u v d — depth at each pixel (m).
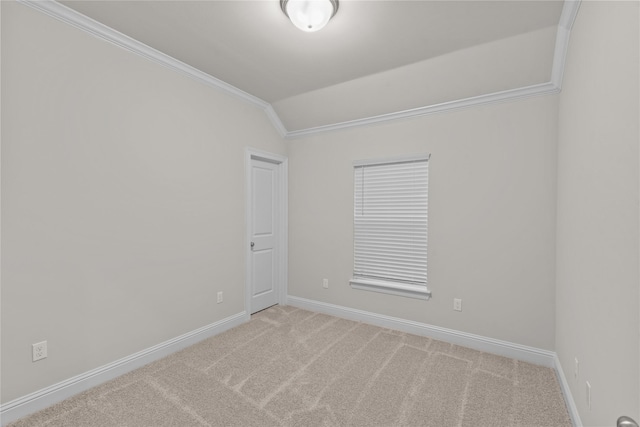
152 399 2.00
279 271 3.99
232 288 3.24
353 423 1.79
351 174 3.51
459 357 2.60
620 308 1.06
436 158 2.99
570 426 1.77
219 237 3.09
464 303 2.85
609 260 1.17
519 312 2.59
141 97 2.42
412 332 3.11
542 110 2.49
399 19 2.01
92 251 2.13
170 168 2.63
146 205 2.46
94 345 2.15
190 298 2.81
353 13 1.95
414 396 2.05
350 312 3.51
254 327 3.24
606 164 1.21
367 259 3.44
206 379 2.24
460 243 2.86
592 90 1.41
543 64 2.30
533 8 1.89
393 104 3.08
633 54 0.94
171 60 2.57
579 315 1.66
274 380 2.23
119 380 2.22
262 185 3.75
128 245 2.34
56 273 1.96
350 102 3.23
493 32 2.16
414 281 3.15
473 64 2.49
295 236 3.95
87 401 1.97
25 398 1.82
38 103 1.87
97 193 2.16
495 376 2.30
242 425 1.77
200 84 2.88
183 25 2.12
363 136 3.43
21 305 1.81
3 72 1.73
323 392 2.09
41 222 1.89
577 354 1.70
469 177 2.81
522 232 2.58
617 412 1.08
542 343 2.50
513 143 2.61
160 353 2.55
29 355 1.85
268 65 2.69
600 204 1.29
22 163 1.81
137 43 2.33
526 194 2.56
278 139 3.87
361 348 2.76
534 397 2.04
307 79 2.97
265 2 1.87
